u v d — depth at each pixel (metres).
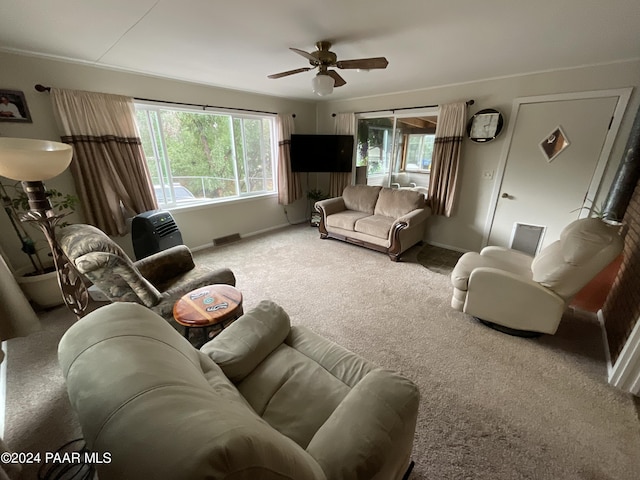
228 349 1.15
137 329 0.73
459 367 1.74
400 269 3.19
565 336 2.03
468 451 1.26
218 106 3.68
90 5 1.56
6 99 2.28
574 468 1.19
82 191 2.70
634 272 1.91
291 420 0.96
